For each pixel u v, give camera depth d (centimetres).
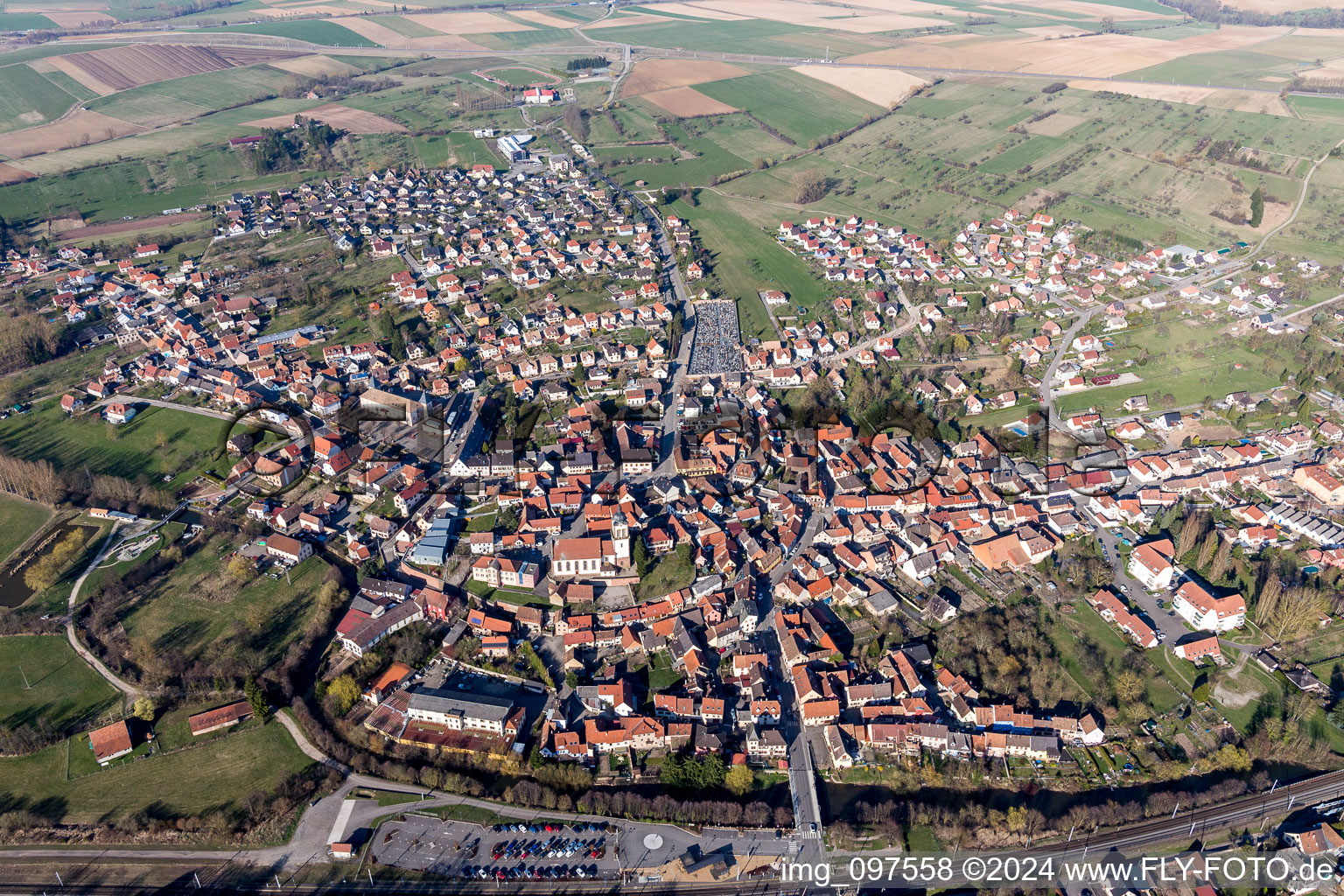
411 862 17738
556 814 18788
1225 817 18450
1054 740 19988
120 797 18950
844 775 19762
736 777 19275
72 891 17125
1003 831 18250
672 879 17462
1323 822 18075
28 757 19925
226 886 17212
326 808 18850
